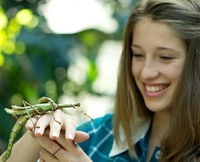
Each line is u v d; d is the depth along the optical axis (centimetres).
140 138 348
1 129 477
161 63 320
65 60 485
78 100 529
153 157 339
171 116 324
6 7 501
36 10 506
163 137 325
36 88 488
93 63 526
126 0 548
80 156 290
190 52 317
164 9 316
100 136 360
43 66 486
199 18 318
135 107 350
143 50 323
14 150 320
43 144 293
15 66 487
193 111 317
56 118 272
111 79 583
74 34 508
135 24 328
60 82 504
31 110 276
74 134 270
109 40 546
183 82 319
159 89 324
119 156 346
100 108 556
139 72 329
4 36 497
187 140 318
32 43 474
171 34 314
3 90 488
